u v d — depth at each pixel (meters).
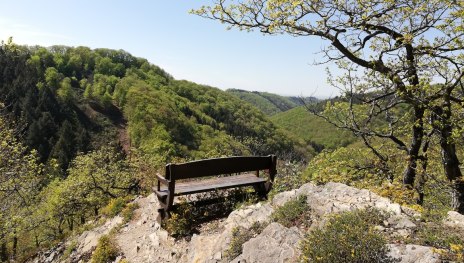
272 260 5.24
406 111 12.35
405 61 9.69
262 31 10.75
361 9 9.71
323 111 12.55
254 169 8.44
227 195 9.08
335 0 9.73
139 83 134.62
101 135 106.06
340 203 6.01
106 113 121.25
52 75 122.12
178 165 7.33
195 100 148.50
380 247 4.30
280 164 14.03
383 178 11.51
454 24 8.23
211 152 19.58
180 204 7.95
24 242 35.41
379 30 10.41
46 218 28.33
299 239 5.38
